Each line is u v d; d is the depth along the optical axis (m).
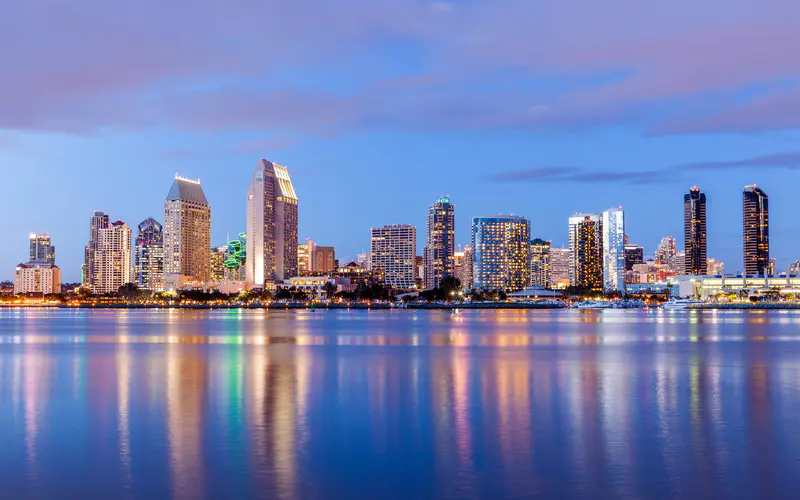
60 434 48.19
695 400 62.31
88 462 40.94
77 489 36.12
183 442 45.69
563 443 45.31
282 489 35.94
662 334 171.25
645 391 68.00
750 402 61.16
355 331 191.62
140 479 37.69
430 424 51.28
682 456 42.03
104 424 51.53
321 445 44.81
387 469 39.38
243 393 66.62
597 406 59.09
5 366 93.38
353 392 67.38
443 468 39.56
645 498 34.50
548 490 35.69
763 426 50.47
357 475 38.25
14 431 49.25
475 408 58.06
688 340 147.25
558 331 187.38
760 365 93.25
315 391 68.00
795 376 80.38
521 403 60.72
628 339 151.00
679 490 35.69
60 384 74.00
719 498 34.53
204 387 71.19
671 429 49.47
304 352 116.62
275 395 65.44
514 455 42.34
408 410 57.09
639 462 40.72
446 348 125.69
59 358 105.75
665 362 97.88
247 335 172.12
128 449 43.97
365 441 45.94
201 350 121.75
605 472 38.75
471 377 79.69
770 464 40.22
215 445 44.84
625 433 48.19
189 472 38.84
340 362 98.25
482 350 120.62
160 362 98.69
